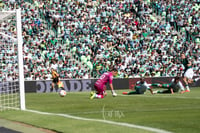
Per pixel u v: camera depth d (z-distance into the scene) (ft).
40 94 349.61
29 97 305.12
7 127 140.05
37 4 501.97
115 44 483.92
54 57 442.09
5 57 358.02
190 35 542.16
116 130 116.78
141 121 134.51
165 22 545.03
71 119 145.38
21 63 197.98
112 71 264.52
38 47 443.32
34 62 425.28
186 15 561.02
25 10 479.41
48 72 423.64
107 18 513.04
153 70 463.01
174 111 164.96
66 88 400.06
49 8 497.87
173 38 519.19
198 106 186.09
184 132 111.34
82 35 478.59
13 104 226.79
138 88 302.86
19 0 488.44
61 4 504.84
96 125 127.34
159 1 566.36
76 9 506.89
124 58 464.24
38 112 178.19
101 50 468.75
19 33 199.31
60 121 142.72
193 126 121.29
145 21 531.91
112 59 464.24
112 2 540.11
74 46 465.88
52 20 484.74
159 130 114.62
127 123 130.21
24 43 442.50
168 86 302.45
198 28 550.36
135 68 456.04
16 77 362.74
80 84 406.62
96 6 523.29
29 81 385.50
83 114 163.63
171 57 485.97
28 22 465.88
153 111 167.22
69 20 491.72
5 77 357.82
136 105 199.62
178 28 548.31
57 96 311.06
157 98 247.50
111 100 239.50
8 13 203.00
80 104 216.33
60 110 185.78
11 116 171.01
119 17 526.16
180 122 130.00
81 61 456.86
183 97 251.80
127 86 420.77
